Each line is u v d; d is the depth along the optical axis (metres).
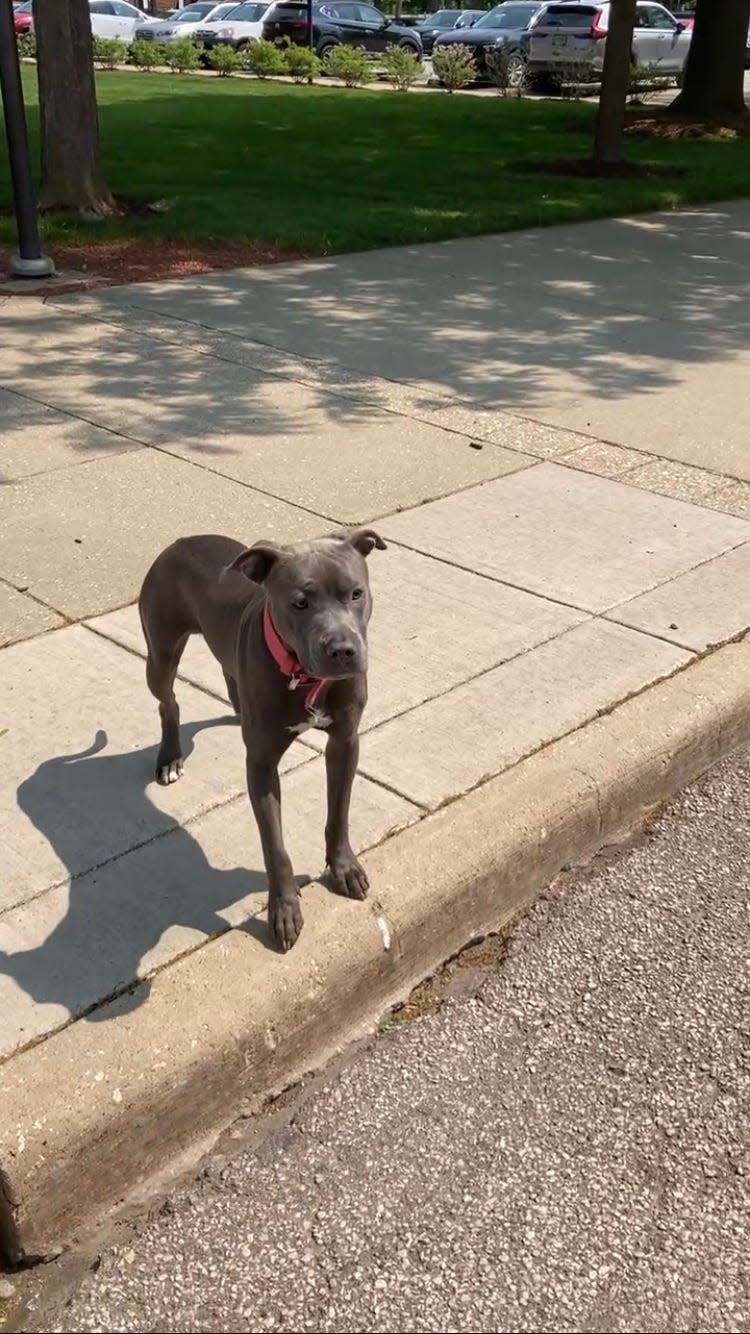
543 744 2.73
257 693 2.00
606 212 9.31
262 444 4.47
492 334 6.04
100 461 4.27
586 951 2.37
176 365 5.37
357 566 1.92
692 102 15.33
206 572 2.24
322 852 2.36
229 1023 1.95
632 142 13.66
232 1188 1.86
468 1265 1.74
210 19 26.89
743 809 2.81
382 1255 1.75
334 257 7.60
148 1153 1.87
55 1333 1.65
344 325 6.08
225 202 8.91
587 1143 1.95
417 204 9.16
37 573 3.44
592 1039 2.15
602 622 3.27
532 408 4.98
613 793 2.64
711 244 8.42
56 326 5.90
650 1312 1.69
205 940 2.12
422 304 6.55
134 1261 1.75
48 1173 1.74
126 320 6.04
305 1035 2.06
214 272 7.06
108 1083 1.83
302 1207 1.83
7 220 7.97
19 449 4.36
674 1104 2.02
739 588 3.49
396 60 21.25
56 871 2.29
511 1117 1.99
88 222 7.93
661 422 4.88
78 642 3.10
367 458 4.37
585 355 5.75
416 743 2.71
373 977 2.17
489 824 2.45
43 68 7.87
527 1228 1.80
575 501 4.06
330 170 10.79
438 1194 1.85
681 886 2.55
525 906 2.49
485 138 13.56
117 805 2.49
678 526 3.90
